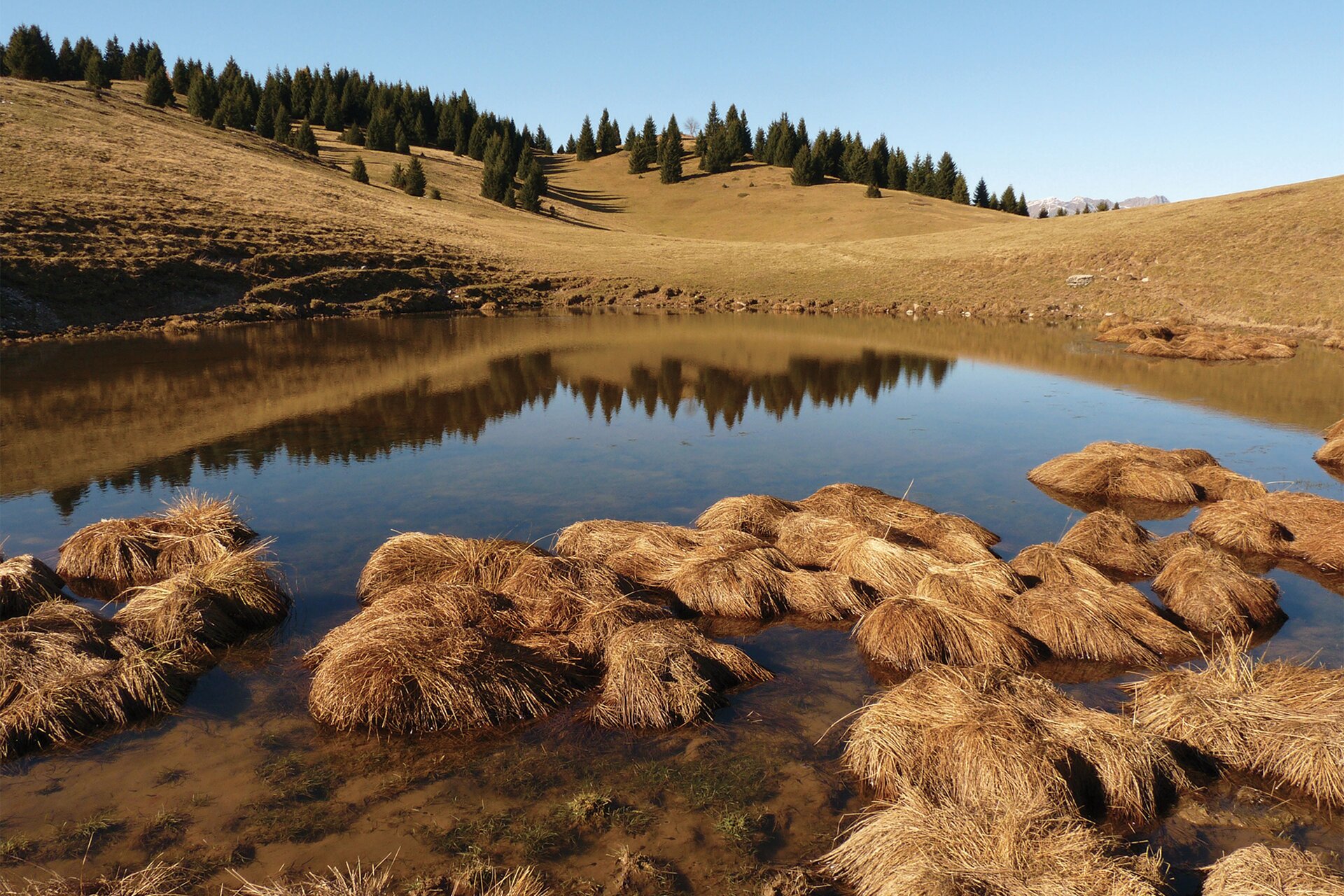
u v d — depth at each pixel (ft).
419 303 164.25
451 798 20.27
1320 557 36.63
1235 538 38.81
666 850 18.40
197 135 271.90
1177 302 147.13
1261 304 136.67
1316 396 80.64
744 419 70.18
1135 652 27.68
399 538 34.68
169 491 46.68
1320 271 140.97
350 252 174.09
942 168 460.55
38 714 22.48
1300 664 27.48
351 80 482.28
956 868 15.98
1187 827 19.17
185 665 26.30
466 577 32.42
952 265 195.93
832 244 245.04
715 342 123.54
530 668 25.07
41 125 203.92
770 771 21.50
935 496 47.65
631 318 159.33
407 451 57.16
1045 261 184.65
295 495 46.34
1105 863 16.24
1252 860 16.49
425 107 479.00
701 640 27.02
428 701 23.31
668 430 65.62
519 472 51.96
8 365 87.10
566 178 469.98
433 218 245.65
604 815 19.58
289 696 25.27
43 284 116.57
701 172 462.19
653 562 34.71
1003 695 21.90
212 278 142.61
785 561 34.78
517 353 109.09
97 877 17.29
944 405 76.79
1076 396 81.56
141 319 123.03
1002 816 17.54
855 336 131.75
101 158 189.16
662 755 22.22
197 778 20.98
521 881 16.63
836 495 42.98
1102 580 32.14
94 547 34.73
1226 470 49.83
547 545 38.60
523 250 223.71
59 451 55.01
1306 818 19.56
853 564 34.86
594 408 74.18
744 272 207.72
